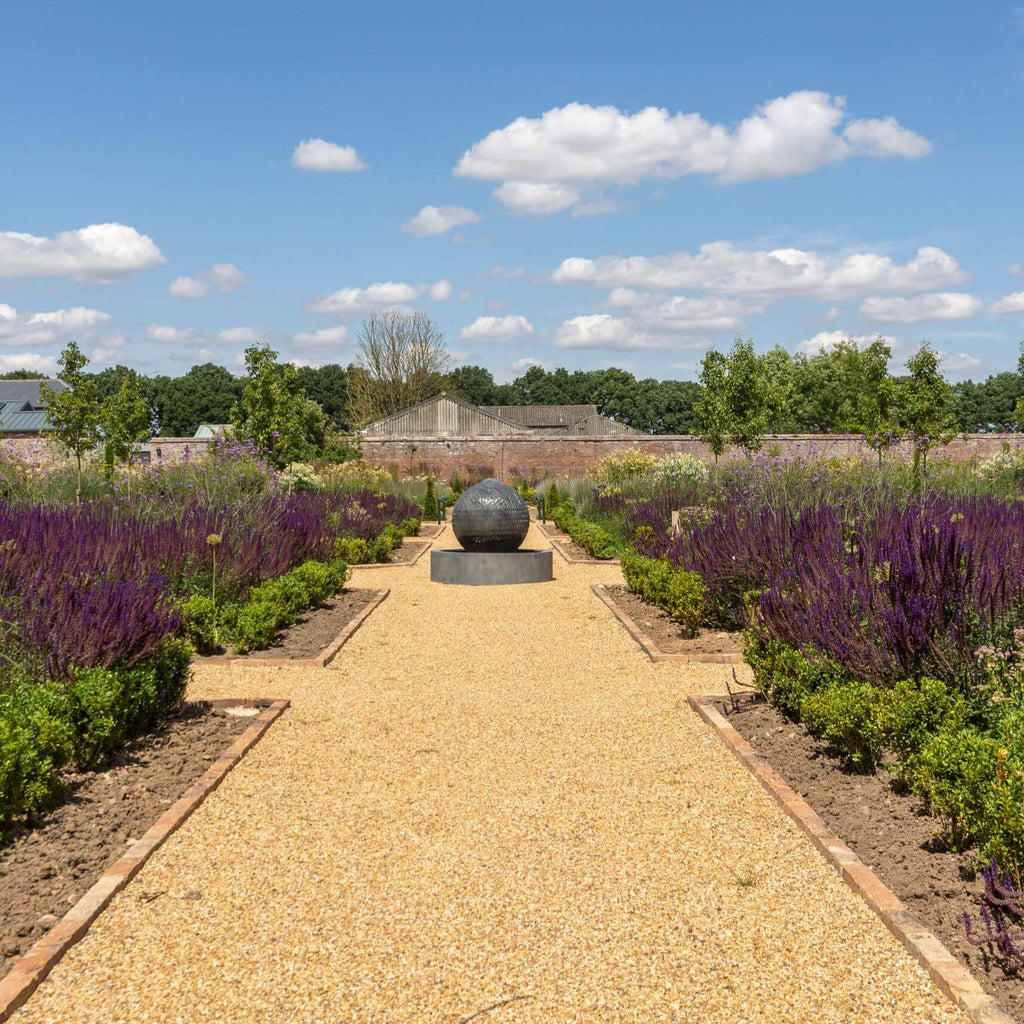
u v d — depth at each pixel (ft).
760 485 41.37
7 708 15.84
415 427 188.34
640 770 17.97
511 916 12.06
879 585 19.56
